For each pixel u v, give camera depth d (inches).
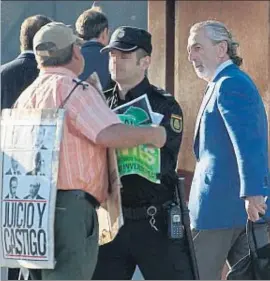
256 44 895.7
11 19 1091.3
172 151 573.6
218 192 613.3
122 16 1056.2
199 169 625.0
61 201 523.2
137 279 666.8
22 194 522.6
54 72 542.3
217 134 611.2
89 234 533.3
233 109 594.9
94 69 742.5
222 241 624.1
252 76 896.9
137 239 574.9
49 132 521.0
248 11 900.0
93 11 762.8
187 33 945.5
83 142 529.0
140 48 575.2
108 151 543.2
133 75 576.7
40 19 685.9
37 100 534.9
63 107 526.6
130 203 571.8
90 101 529.3
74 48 544.7
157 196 571.2
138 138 529.3
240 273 594.9
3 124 535.8
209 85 623.5
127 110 567.8
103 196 544.7
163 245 573.3
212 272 627.5
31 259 522.0
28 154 523.2
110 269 581.6
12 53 1088.2
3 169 530.9
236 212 614.2
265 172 593.9
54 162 517.0
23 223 521.7
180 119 579.2
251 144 589.6
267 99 884.0
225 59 620.1
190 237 578.2
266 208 607.8
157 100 575.2
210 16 928.3
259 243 617.6
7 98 681.0
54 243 521.0
